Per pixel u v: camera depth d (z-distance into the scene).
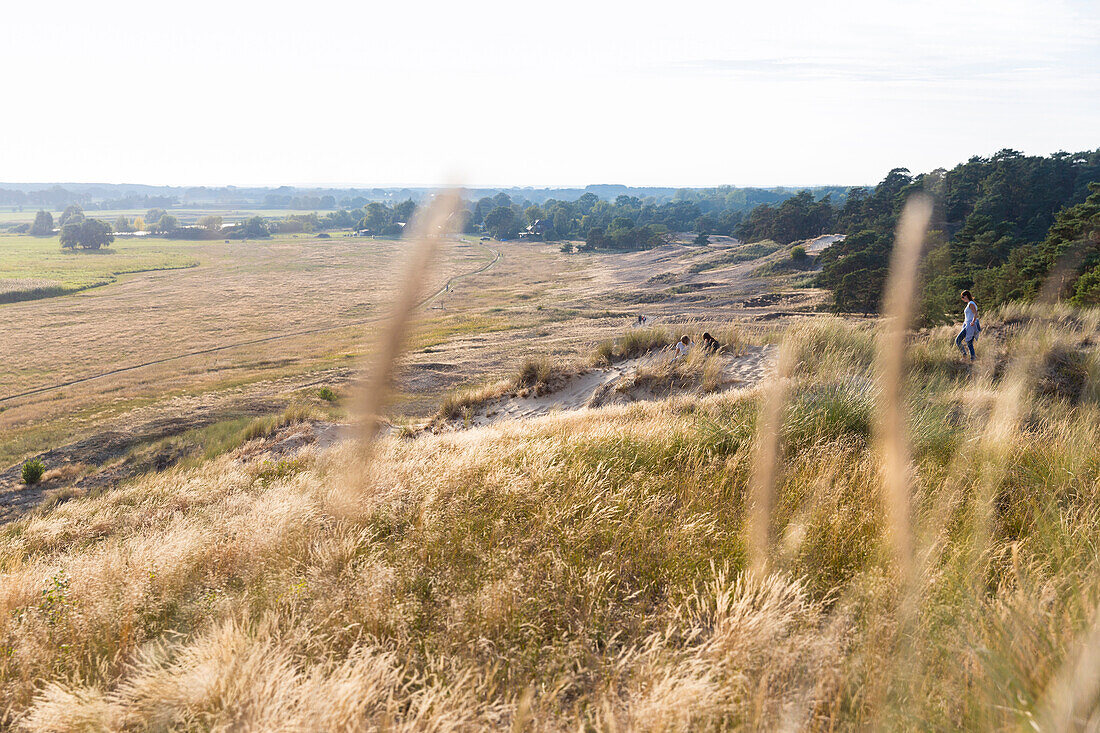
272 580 4.32
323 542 4.83
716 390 12.71
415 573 4.18
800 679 2.67
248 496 8.72
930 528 3.47
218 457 22.00
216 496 10.39
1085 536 3.47
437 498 5.57
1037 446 5.22
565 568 3.92
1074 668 1.88
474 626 3.38
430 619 3.62
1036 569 3.22
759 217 142.62
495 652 3.19
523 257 179.88
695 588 3.55
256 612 3.91
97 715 2.86
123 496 13.89
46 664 3.60
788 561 3.63
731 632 2.92
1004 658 2.38
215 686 2.85
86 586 4.77
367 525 5.23
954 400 8.03
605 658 3.10
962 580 3.09
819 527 4.03
